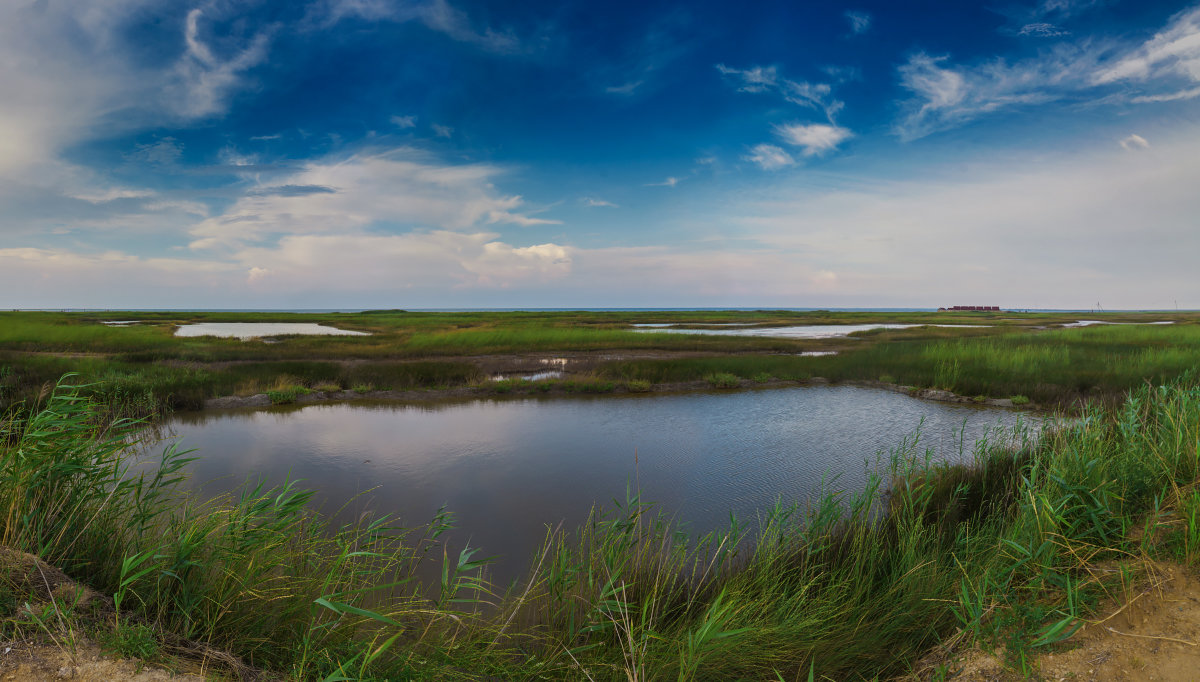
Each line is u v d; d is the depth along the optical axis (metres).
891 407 14.38
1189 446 4.24
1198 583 2.88
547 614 4.29
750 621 3.65
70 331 33.41
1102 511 3.37
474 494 7.66
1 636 2.39
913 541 4.51
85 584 2.98
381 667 2.87
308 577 3.69
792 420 12.72
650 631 3.27
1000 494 6.41
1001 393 15.30
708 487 8.01
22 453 3.33
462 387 16.81
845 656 3.39
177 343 28.75
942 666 2.82
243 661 2.76
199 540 3.10
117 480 3.73
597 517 6.79
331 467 8.84
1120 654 2.56
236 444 10.21
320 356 24.73
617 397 15.96
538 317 83.31
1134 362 18.36
